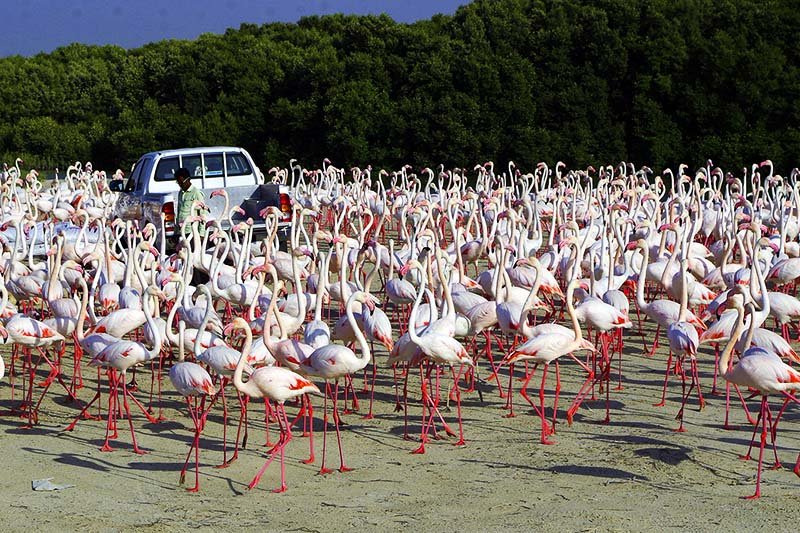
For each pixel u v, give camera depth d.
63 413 10.62
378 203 25.22
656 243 16.75
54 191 29.17
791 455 8.82
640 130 39.94
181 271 14.02
